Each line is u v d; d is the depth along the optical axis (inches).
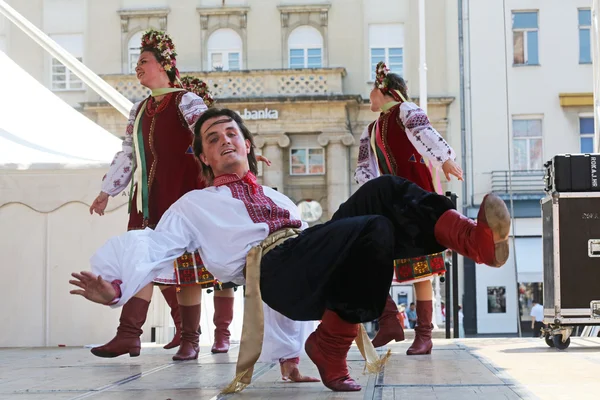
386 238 105.2
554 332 193.0
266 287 112.5
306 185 888.9
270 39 911.7
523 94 884.6
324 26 907.4
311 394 112.5
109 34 926.4
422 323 181.2
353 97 869.8
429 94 890.7
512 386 117.8
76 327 243.0
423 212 107.4
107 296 106.4
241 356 113.1
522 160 882.1
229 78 885.2
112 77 904.9
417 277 181.0
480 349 193.9
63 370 156.1
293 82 883.4
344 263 107.3
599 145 251.6
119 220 243.1
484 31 885.8
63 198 244.1
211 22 917.8
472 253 102.7
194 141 126.0
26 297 244.1
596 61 252.8
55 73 920.3
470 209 873.5
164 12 916.6
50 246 244.5
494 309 833.5
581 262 195.0
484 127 880.9
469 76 884.0
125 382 133.1
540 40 884.6
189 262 175.6
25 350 223.1
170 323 254.7
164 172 178.1
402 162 187.8
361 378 130.5
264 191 125.3
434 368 145.5
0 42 925.8
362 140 199.3
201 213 118.9
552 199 197.2
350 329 112.2
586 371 138.6
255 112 877.8
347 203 113.3
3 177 244.8
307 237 110.3
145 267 110.3
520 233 854.5
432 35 893.8
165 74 182.5
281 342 123.6
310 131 878.4
